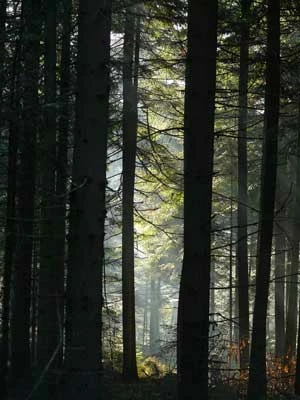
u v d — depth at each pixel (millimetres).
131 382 16797
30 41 9680
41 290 10977
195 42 6871
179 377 6754
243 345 16031
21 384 10602
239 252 17250
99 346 5691
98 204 5762
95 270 5703
